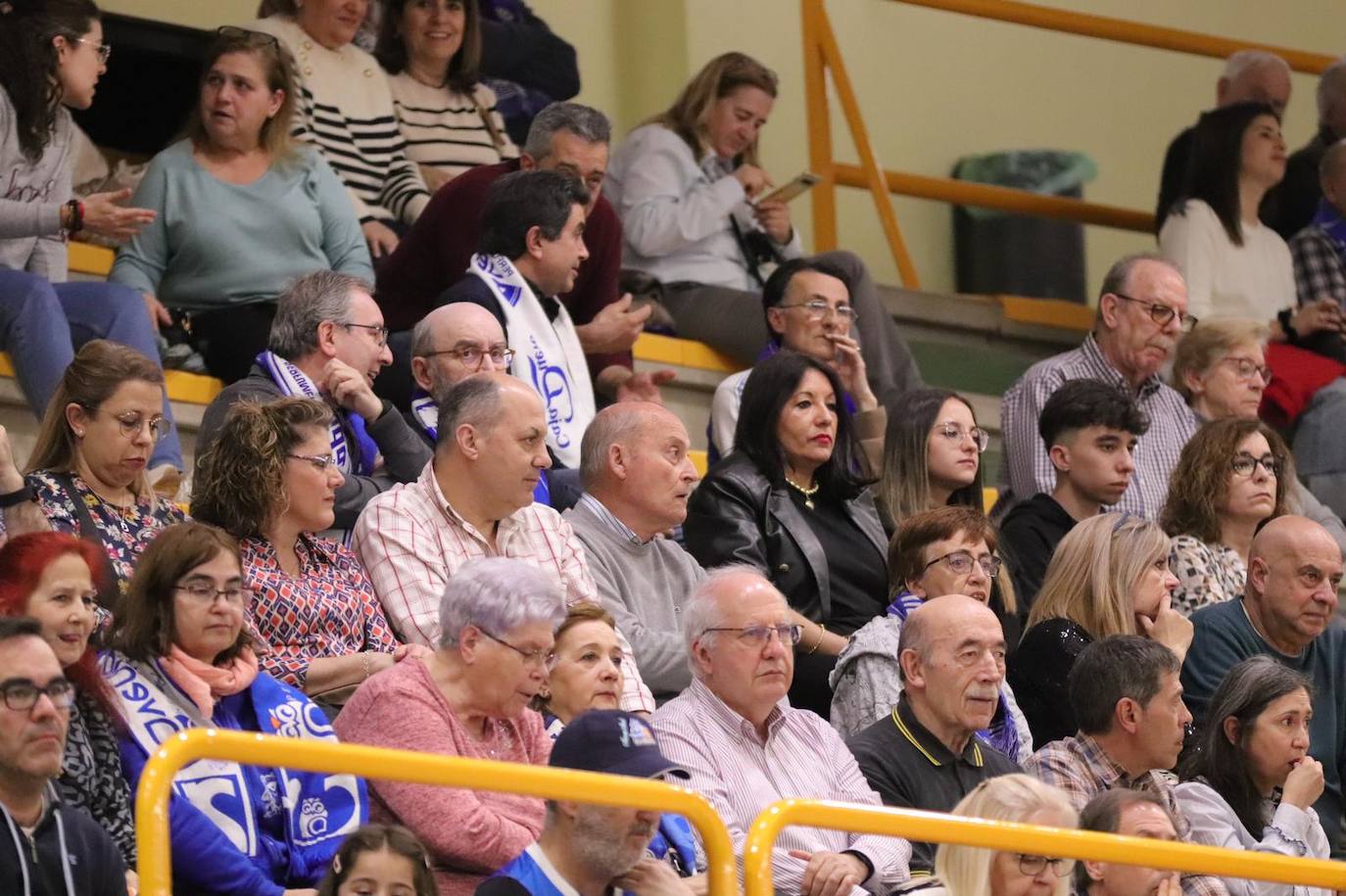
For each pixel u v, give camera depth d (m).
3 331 18.05
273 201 20.27
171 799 12.27
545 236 19.00
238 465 14.45
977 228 31.23
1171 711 15.62
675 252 24.12
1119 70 32.94
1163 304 21.62
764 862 11.58
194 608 12.93
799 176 24.69
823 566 17.66
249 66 20.20
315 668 14.11
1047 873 12.96
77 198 19.41
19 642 11.27
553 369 18.95
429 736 13.07
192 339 19.73
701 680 14.59
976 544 16.83
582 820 11.42
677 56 29.14
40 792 11.41
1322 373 24.88
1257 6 33.81
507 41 25.20
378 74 22.95
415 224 20.56
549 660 14.22
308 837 12.84
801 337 20.69
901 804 14.73
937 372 26.77
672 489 16.47
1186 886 15.27
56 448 14.80
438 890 11.62
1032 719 16.97
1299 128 33.09
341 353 17.12
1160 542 17.39
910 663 15.05
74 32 19.00
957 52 31.72
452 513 15.39
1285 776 16.05
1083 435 19.33
